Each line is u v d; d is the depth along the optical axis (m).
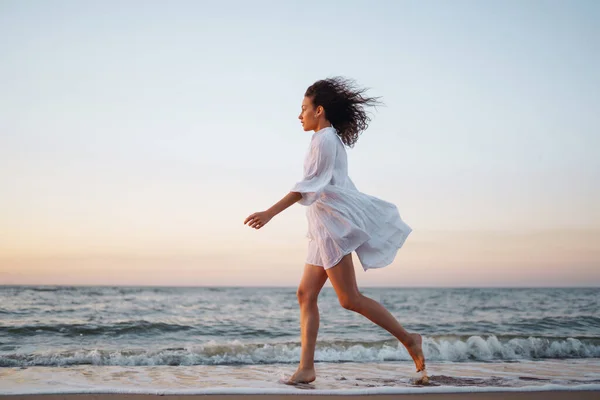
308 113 3.07
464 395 2.48
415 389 2.54
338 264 2.80
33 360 3.95
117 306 13.02
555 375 3.38
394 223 2.94
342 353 4.71
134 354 4.19
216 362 4.20
